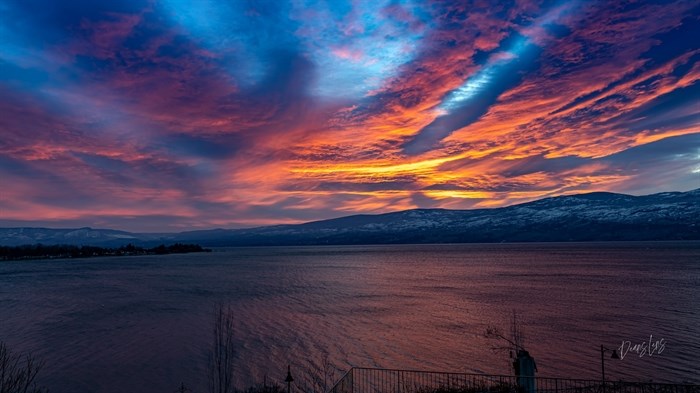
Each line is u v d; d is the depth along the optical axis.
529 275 127.75
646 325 53.84
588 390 26.02
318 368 38.62
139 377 36.47
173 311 67.94
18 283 119.88
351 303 75.06
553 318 59.34
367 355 42.44
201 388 34.03
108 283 117.94
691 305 67.88
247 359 41.28
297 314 64.25
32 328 55.62
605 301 74.06
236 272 157.12
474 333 50.66
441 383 32.94
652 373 35.44
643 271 133.62
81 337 50.19
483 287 98.44
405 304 73.50
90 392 33.22
